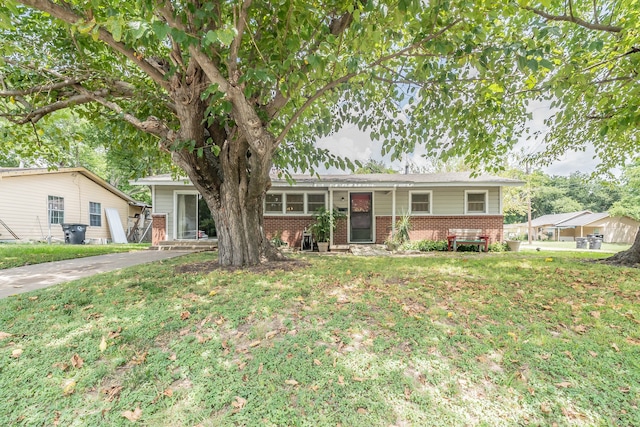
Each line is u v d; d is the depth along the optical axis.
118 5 3.76
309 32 3.44
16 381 2.15
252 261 5.98
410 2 2.92
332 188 11.90
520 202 26.42
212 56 3.89
